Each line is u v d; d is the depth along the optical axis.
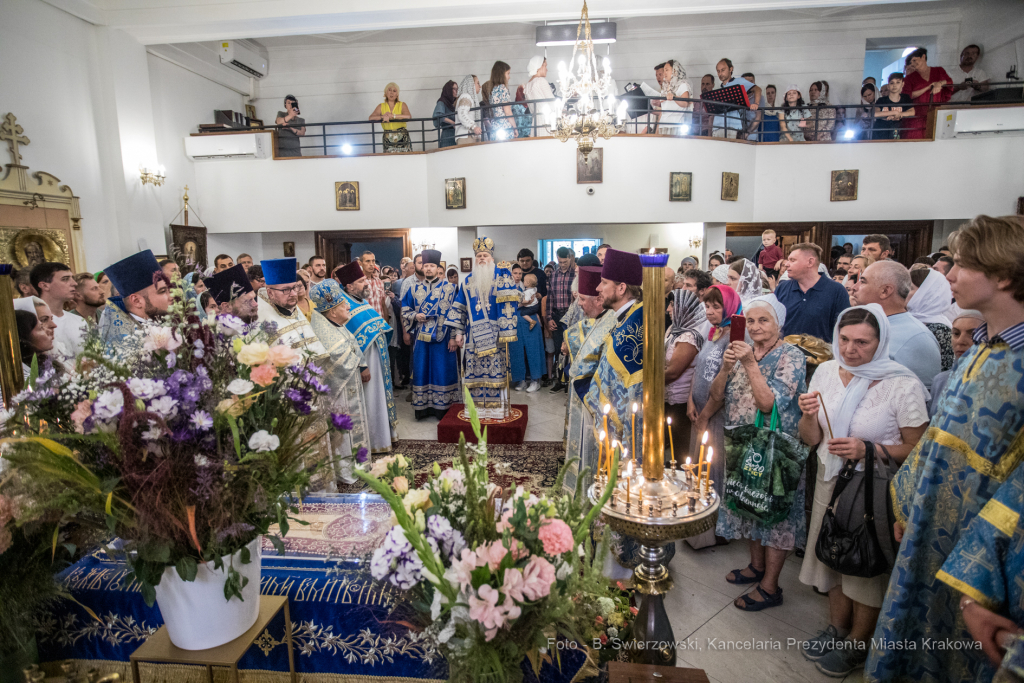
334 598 1.36
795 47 10.22
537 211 7.84
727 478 2.05
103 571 1.48
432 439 4.53
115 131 7.40
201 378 1.06
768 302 2.02
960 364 1.38
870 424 1.65
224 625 1.18
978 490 1.28
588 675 1.31
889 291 2.09
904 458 1.61
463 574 0.96
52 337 2.27
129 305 2.16
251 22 7.35
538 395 6.01
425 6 7.14
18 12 6.26
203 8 7.23
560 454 4.03
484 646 1.00
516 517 1.01
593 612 1.12
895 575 1.43
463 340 4.81
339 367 3.33
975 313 1.90
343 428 1.24
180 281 1.15
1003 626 0.97
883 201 8.08
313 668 1.40
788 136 8.59
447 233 9.69
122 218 7.55
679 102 8.02
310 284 3.90
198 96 9.42
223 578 1.16
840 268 5.53
